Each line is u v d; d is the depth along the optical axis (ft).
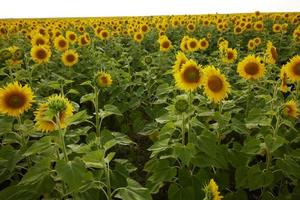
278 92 6.70
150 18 31.55
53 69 10.83
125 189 3.42
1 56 7.32
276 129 4.56
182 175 4.41
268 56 7.72
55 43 11.75
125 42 19.86
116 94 8.08
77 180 3.08
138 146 7.41
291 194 4.43
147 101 8.32
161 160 4.44
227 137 6.88
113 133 4.91
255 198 5.33
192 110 4.48
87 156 3.40
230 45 18.02
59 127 3.59
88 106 8.73
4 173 4.34
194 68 4.78
